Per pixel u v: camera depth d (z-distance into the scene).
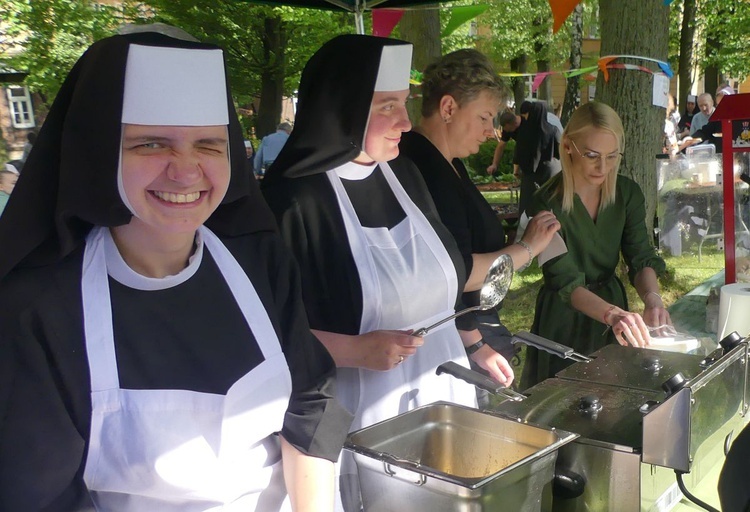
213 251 1.26
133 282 1.16
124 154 1.07
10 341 1.06
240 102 13.39
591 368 1.83
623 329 2.32
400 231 1.97
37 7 12.27
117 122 1.05
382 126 1.85
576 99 13.30
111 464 1.13
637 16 5.43
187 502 1.21
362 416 1.86
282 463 1.36
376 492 1.30
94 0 12.73
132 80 1.05
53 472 1.07
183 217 1.11
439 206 2.22
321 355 1.39
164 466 1.16
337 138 1.82
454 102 2.27
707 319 2.74
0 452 1.05
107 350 1.12
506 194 10.96
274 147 9.43
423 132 2.36
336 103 1.82
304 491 1.31
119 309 1.15
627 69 5.52
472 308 1.82
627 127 5.58
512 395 1.57
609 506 1.45
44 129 1.13
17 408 1.05
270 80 13.24
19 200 1.10
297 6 4.28
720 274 3.46
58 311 1.09
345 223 1.85
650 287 2.71
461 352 2.05
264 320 1.27
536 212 2.72
